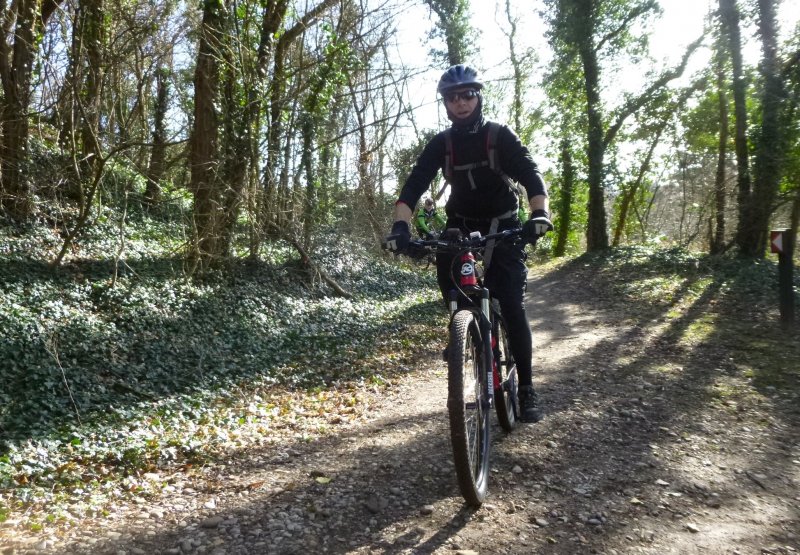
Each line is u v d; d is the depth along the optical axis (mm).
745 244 14992
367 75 14539
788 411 4918
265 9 10203
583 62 21406
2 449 4441
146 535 2932
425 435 4469
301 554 2740
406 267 17141
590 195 22469
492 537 2887
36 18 9938
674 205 29016
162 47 11438
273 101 10750
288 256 12203
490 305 3623
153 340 7527
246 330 8656
